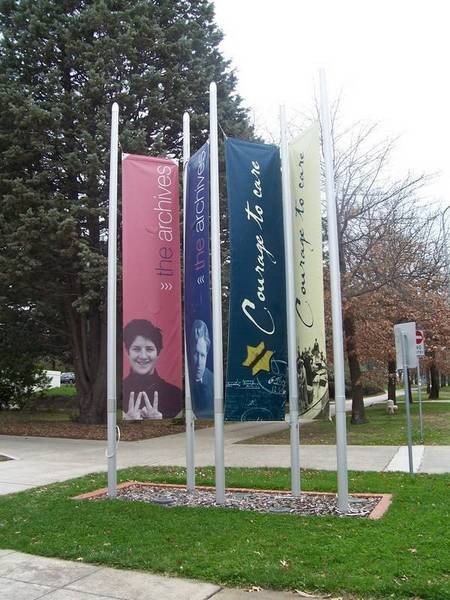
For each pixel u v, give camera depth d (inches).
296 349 321.7
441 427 710.5
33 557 228.5
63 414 1021.8
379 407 1179.9
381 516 268.7
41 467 459.8
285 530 247.9
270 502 311.6
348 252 729.0
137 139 654.5
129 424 814.5
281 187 335.0
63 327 847.7
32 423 826.8
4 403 1072.8
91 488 361.4
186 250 345.7
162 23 765.3
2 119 685.3
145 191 349.7
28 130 668.1
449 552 212.4
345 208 722.8
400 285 738.2
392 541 226.5
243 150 327.3
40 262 661.3
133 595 188.7
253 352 315.9
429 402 1314.0
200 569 205.2
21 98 668.7
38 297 747.4
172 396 345.1
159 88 719.7
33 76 727.7
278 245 329.1
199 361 329.7
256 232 323.0
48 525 268.4
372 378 975.0
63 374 2370.8
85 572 210.5
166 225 353.1
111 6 713.0
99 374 798.5
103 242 719.7
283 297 327.3
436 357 1123.3
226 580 196.9
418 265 783.7
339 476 286.8
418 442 559.8
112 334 340.5
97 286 653.3
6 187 679.7
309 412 317.4
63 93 687.1
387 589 181.9
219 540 236.5
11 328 830.5
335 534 239.6
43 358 1100.5
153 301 344.8
